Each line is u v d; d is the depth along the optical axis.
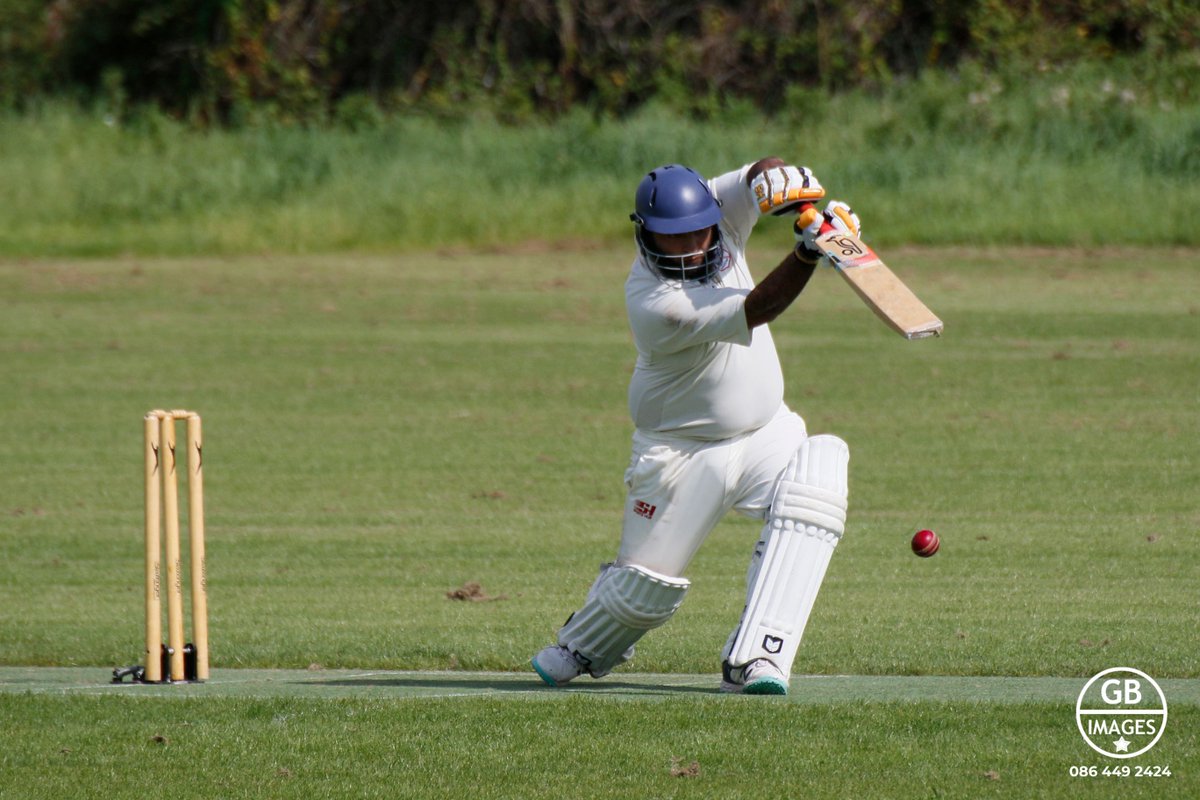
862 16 130.12
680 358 23.31
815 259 21.97
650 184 22.84
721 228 23.42
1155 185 97.56
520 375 62.62
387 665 27.20
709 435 23.70
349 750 20.36
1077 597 31.48
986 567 34.50
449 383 61.16
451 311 77.69
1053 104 107.50
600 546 37.69
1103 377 59.31
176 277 88.50
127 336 71.94
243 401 58.06
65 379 62.38
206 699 23.16
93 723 21.81
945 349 65.38
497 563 36.12
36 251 97.38
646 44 134.12
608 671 25.08
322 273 89.44
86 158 118.12
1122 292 77.44
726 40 132.88
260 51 140.00
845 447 23.86
